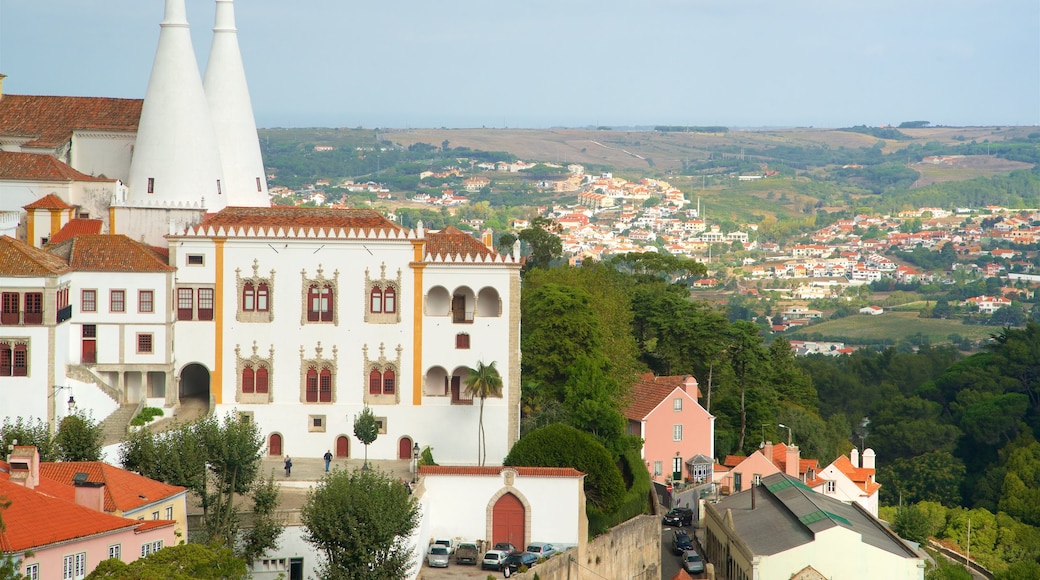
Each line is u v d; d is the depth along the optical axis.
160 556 96.25
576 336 176.12
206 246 158.75
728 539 161.25
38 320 144.00
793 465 197.25
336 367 160.12
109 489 111.44
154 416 154.75
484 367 157.50
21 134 182.25
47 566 94.94
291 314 159.88
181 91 175.00
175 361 158.25
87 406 150.12
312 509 121.31
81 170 184.00
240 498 134.62
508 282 160.88
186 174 174.12
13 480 105.81
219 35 184.75
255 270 159.25
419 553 130.38
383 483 125.44
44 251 151.12
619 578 148.38
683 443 194.25
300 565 126.44
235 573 100.00
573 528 137.38
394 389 160.62
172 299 157.12
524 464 145.62
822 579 151.62
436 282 160.25
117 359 155.88
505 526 137.38
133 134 183.38
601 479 146.38
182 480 124.12
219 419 157.38
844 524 155.88
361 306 160.12
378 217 163.62
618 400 185.75
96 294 155.25
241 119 185.00
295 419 159.88
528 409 170.00
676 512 183.25
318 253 159.62
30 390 143.62
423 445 160.25
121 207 171.38
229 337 159.38
